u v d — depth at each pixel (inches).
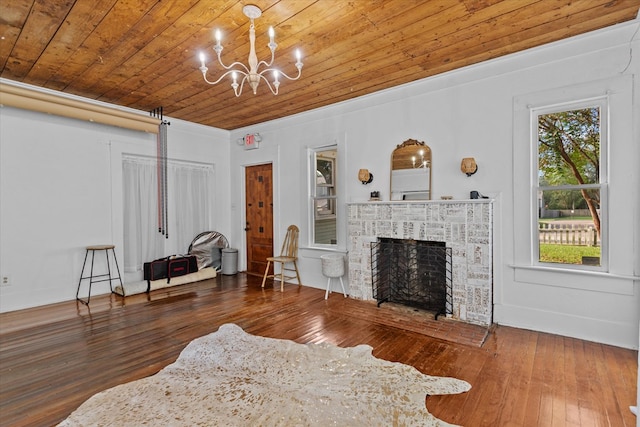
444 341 105.8
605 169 103.0
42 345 103.6
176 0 81.4
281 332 114.6
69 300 153.1
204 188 211.3
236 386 79.5
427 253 132.9
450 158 131.3
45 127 147.1
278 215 197.9
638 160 96.8
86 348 101.5
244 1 82.0
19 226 140.3
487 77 122.0
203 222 210.7
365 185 157.2
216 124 207.9
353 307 141.2
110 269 168.2
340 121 166.1
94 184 162.6
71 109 145.9
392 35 100.6
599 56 101.6
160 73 126.3
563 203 111.1
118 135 171.2
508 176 118.8
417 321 123.7
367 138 156.1
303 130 182.7
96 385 80.7
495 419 67.1
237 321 125.7
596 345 101.0
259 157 206.8
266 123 201.6
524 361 91.6
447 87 131.5
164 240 190.1
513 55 115.6
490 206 117.0
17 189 139.8
